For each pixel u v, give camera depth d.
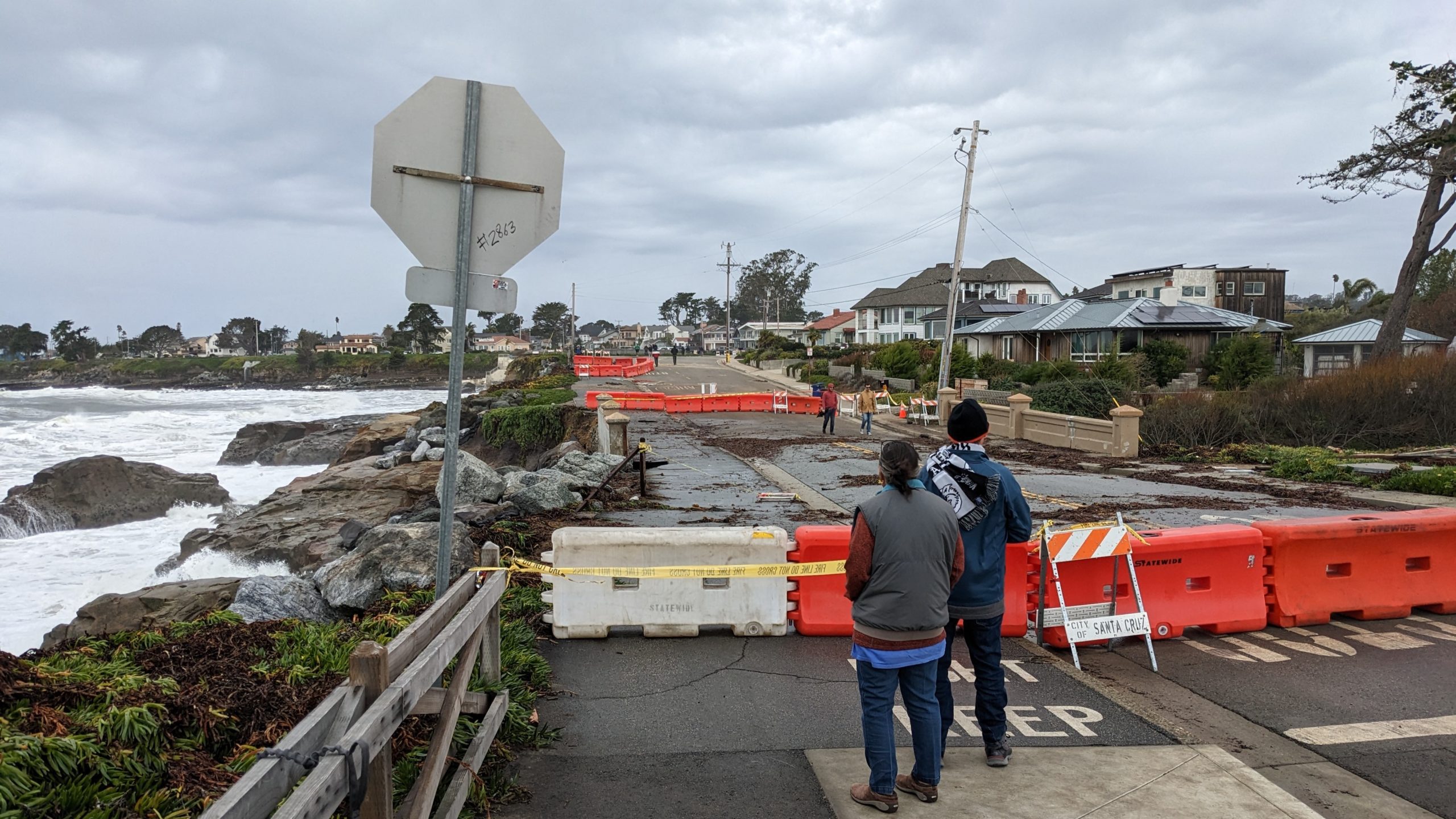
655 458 20.08
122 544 20.97
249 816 2.17
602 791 4.27
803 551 6.83
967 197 32.12
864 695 4.11
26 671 3.72
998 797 4.26
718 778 4.43
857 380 51.22
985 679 4.57
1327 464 17.30
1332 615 7.44
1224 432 23.58
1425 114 30.45
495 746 4.57
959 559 4.19
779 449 23.62
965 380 39.09
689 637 6.73
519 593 7.18
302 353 131.88
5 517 22.28
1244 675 6.09
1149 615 6.83
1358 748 4.89
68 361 150.38
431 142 4.26
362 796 2.55
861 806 4.15
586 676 5.94
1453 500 13.95
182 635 5.36
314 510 21.27
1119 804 4.19
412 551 7.32
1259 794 4.30
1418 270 32.44
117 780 3.20
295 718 4.04
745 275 145.38
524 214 4.34
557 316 186.38
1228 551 7.05
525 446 30.84
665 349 160.12
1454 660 6.39
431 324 143.00
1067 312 46.78
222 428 51.88
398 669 3.11
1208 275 57.88
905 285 87.75
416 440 31.17
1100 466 19.75
